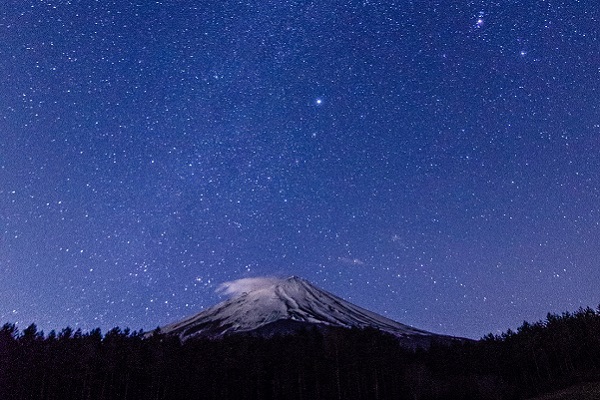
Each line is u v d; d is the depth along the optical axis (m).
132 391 51.38
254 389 57.69
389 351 62.50
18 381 45.25
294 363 57.81
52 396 46.06
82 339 56.59
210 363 56.72
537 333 65.44
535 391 52.78
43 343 51.94
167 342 61.72
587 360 58.75
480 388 55.66
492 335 76.38
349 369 57.66
